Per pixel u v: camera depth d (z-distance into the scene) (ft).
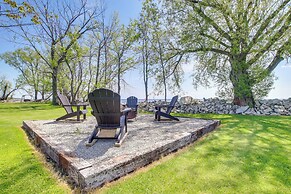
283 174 7.70
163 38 34.96
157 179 7.32
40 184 7.07
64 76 58.44
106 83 57.41
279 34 26.12
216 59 31.86
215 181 7.11
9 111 33.78
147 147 9.61
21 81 81.15
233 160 9.13
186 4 30.09
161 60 35.91
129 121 20.27
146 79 50.42
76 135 13.58
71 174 7.44
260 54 27.37
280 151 10.45
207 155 9.86
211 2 28.37
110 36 56.24
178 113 32.19
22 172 8.00
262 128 16.49
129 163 7.91
